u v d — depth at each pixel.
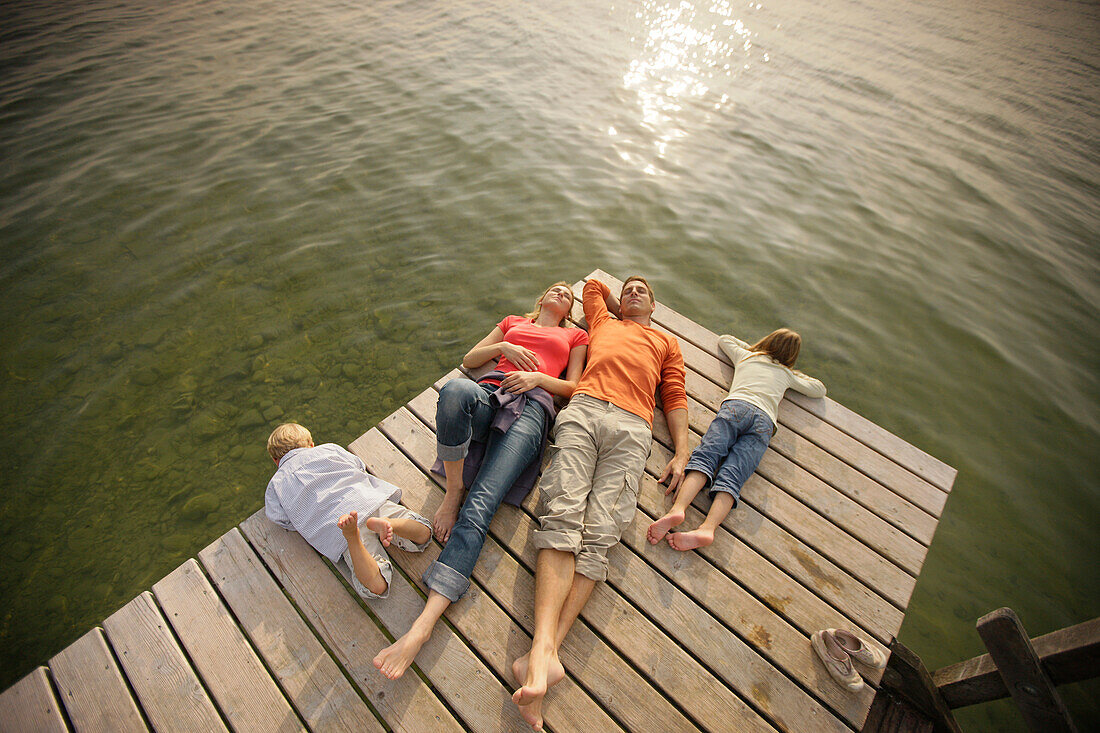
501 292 5.07
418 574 2.56
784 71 10.29
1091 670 2.11
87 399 3.94
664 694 2.26
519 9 11.77
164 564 3.14
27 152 6.39
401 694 2.19
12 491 3.42
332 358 4.36
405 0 11.73
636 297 3.71
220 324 4.55
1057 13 15.27
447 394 2.49
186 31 9.66
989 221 6.79
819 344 5.02
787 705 2.24
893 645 2.76
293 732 2.09
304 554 2.59
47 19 9.82
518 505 2.80
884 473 3.16
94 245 5.20
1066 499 4.01
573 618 2.32
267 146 6.73
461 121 7.53
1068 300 5.71
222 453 3.70
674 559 2.70
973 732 2.96
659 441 3.26
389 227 5.66
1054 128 9.08
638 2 13.04
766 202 6.71
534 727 2.04
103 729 2.09
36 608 2.94
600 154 7.19
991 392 4.73
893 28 13.09
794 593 2.61
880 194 7.11
